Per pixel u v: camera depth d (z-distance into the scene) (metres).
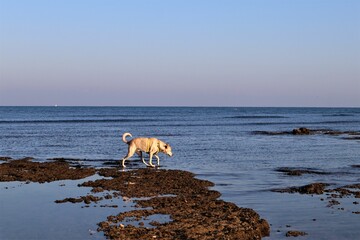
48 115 135.62
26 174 22.53
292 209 15.57
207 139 47.53
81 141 43.66
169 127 72.25
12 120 93.88
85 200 16.39
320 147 39.44
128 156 25.38
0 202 16.19
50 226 13.09
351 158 31.03
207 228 12.80
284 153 34.09
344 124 87.44
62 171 23.55
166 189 18.70
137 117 123.69
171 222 13.41
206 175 22.95
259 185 20.12
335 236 12.59
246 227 12.94
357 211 15.32
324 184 20.14
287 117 133.88
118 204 15.94
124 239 11.80
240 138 49.47
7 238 11.95
